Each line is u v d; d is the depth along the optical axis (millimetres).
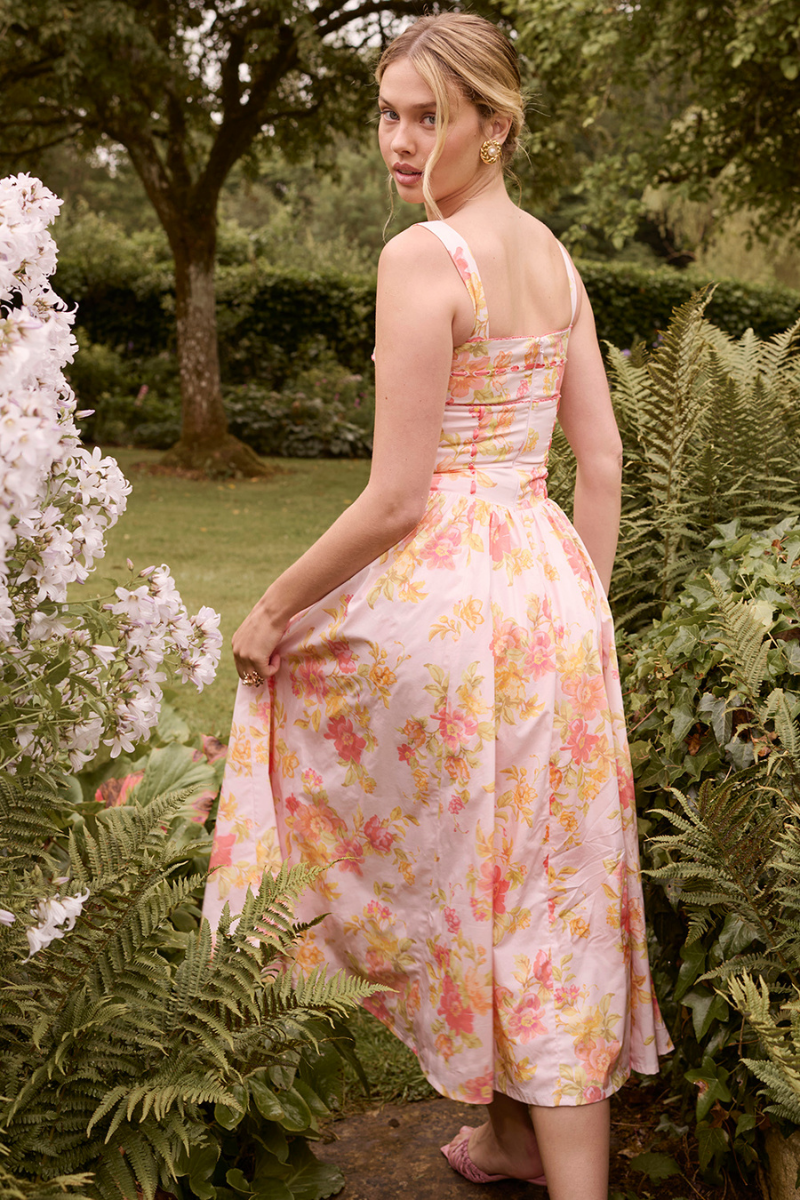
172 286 15016
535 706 1547
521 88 1630
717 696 1771
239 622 5258
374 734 1590
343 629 1591
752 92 7973
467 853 1525
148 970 1492
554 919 1579
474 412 1563
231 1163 1732
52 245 1390
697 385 2551
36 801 1472
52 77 10203
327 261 18922
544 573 1596
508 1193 1827
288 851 1743
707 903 1613
